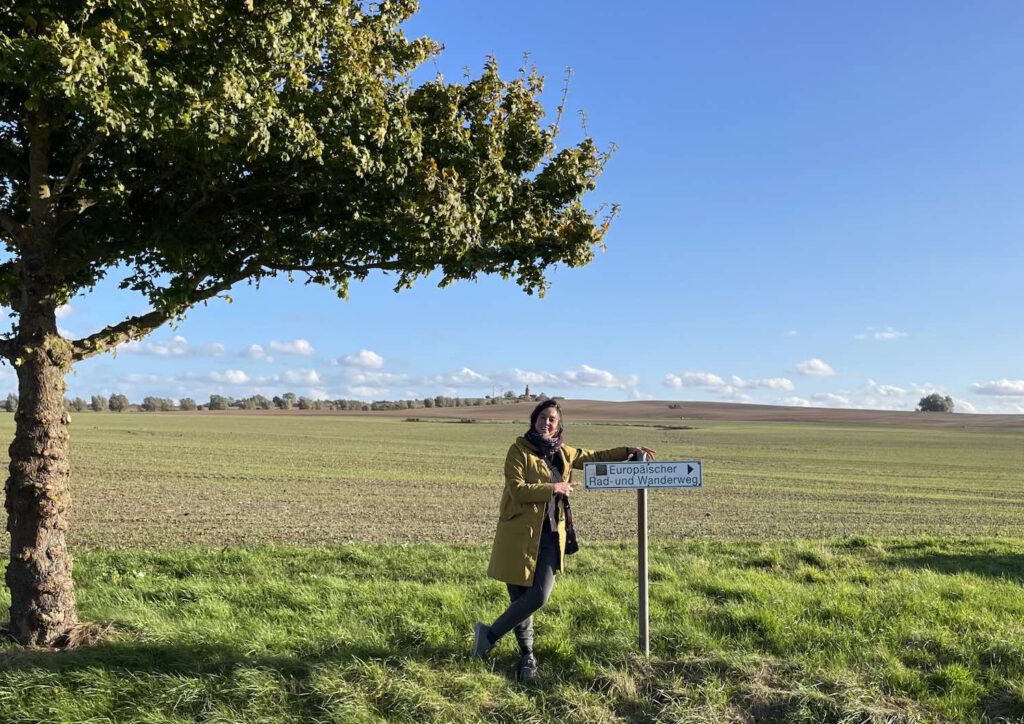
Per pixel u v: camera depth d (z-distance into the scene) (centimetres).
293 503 2036
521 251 648
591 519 1827
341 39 566
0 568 922
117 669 509
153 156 554
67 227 594
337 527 1562
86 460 3381
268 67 536
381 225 590
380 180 552
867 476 3822
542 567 524
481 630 544
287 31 538
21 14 471
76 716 457
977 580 856
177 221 565
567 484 523
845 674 529
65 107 491
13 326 582
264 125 491
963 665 556
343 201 577
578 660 548
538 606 522
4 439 4841
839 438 7944
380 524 1630
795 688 505
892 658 564
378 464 3731
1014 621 663
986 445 7181
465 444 5825
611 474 550
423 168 556
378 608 679
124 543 1274
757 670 531
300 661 531
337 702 475
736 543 1223
